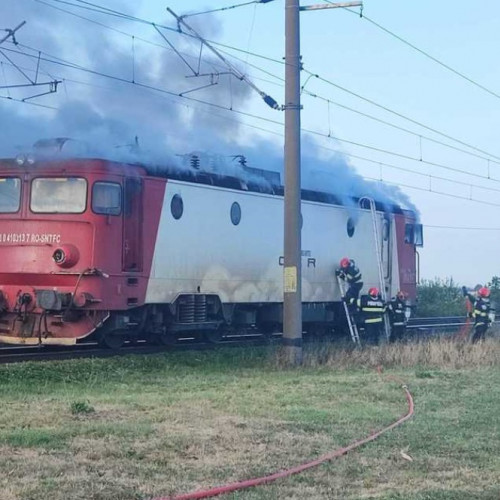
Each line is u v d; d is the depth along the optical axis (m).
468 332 21.72
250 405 11.05
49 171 16.77
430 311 38.81
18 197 16.97
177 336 20.12
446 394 12.52
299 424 9.73
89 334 16.78
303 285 22.16
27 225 16.84
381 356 17.33
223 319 20.00
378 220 25.30
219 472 7.51
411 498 6.85
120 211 16.91
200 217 18.97
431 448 8.66
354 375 15.20
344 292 23.17
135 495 6.74
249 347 19.48
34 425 9.34
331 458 8.12
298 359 16.81
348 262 23.11
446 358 17.48
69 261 16.48
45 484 6.96
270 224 21.30
